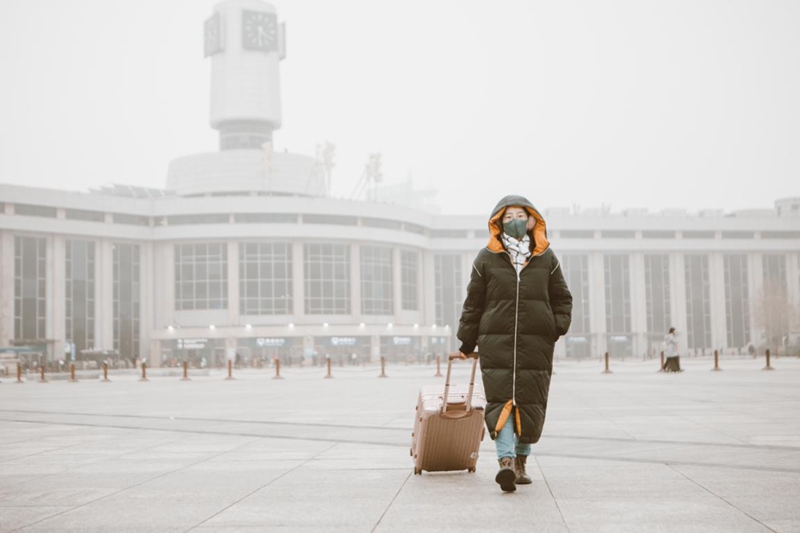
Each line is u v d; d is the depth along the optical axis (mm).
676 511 5516
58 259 87125
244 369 69750
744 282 112625
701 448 8930
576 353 107938
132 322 92250
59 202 86250
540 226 6512
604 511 5539
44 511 5961
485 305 6520
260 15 148125
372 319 96250
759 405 15344
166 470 7949
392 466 7922
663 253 110938
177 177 123000
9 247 84000
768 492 6199
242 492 6605
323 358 88875
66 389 31016
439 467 7262
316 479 7188
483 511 5598
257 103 146875
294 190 122000
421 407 7129
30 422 14211
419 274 104750
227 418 14398
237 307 90750
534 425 6285
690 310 111250
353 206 94562
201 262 92125
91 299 89625
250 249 92125
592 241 108062
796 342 75375
